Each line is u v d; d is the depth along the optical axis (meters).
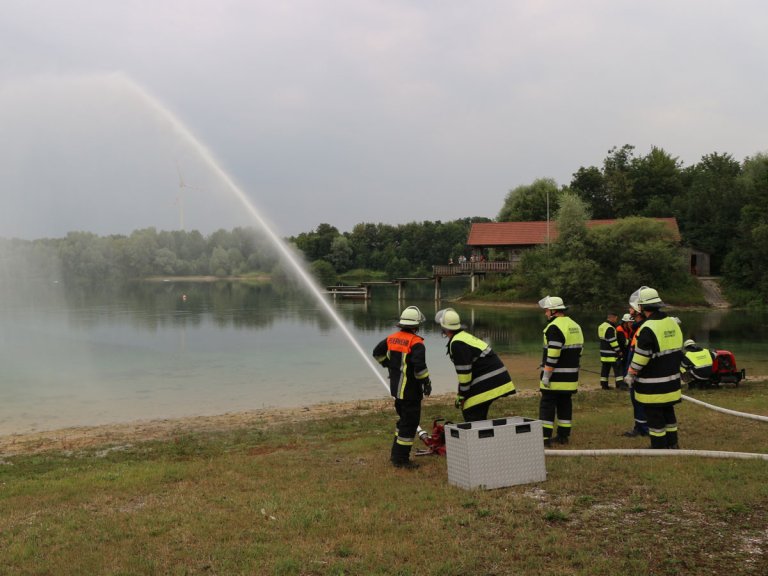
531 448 7.12
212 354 26.61
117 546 5.64
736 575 4.71
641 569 4.81
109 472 8.77
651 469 7.46
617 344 15.91
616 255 55.06
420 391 8.17
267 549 5.44
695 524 5.71
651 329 8.22
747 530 5.54
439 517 6.12
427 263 123.75
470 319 44.66
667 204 79.31
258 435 11.93
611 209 83.75
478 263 64.44
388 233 131.62
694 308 52.53
